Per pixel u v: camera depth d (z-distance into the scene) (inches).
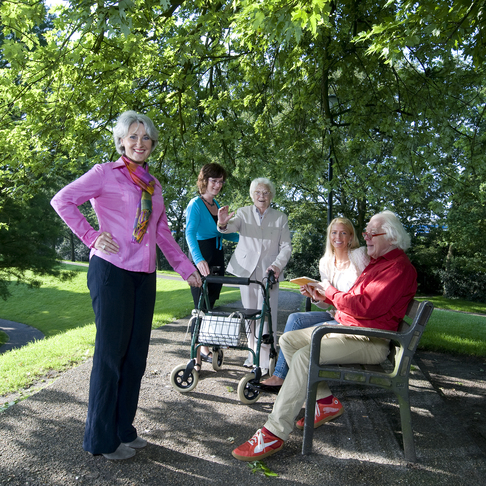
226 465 99.4
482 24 166.7
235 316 139.2
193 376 145.3
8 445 105.9
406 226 1069.8
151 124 105.2
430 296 1142.3
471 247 949.8
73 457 100.9
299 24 121.5
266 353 164.9
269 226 165.6
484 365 198.4
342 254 146.5
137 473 94.8
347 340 110.2
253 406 135.8
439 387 165.3
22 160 292.7
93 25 145.5
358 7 285.7
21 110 270.4
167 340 225.9
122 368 104.0
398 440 113.8
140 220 102.0
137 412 128.6
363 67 297.6
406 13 164.4
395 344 110.9
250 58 305.3
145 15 211.6
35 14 170.7
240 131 307.9
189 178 321.1
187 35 217.9
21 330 844.0
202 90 339.6
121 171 103.1
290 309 393.4
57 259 858.1
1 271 815.1
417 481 93.6
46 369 171.9
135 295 104.0
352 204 933.2
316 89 306.0
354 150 303.3
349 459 103.0
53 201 96.9
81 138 280.8
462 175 296.2
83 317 932.0
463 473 97.3
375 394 150.3
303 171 284.7
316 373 103.6
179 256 120.3
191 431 116.9
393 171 341.1
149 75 269.6
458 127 324.5
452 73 301.6
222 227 157.6
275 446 102.8
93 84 246.4
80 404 132.6
